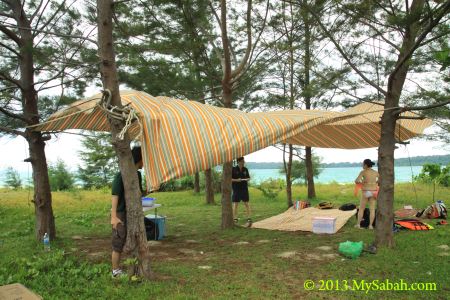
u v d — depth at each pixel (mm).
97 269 5465
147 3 8297
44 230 7789
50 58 7668
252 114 6176
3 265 5840
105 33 5023
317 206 12375
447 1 5188
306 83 12688
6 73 7750
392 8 6793
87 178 28344
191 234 8906
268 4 9602
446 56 3385
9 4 7418
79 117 7809
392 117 6879
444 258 6152
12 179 23375
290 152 13055
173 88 9727
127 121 4922
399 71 6840
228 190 9492
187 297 4496
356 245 6383
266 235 8523
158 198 17094
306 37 9562
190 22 8531
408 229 8625
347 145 10242
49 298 4496
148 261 5188
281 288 4883
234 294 4676
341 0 7016
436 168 11914
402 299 4500
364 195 9109
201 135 5340
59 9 7758
